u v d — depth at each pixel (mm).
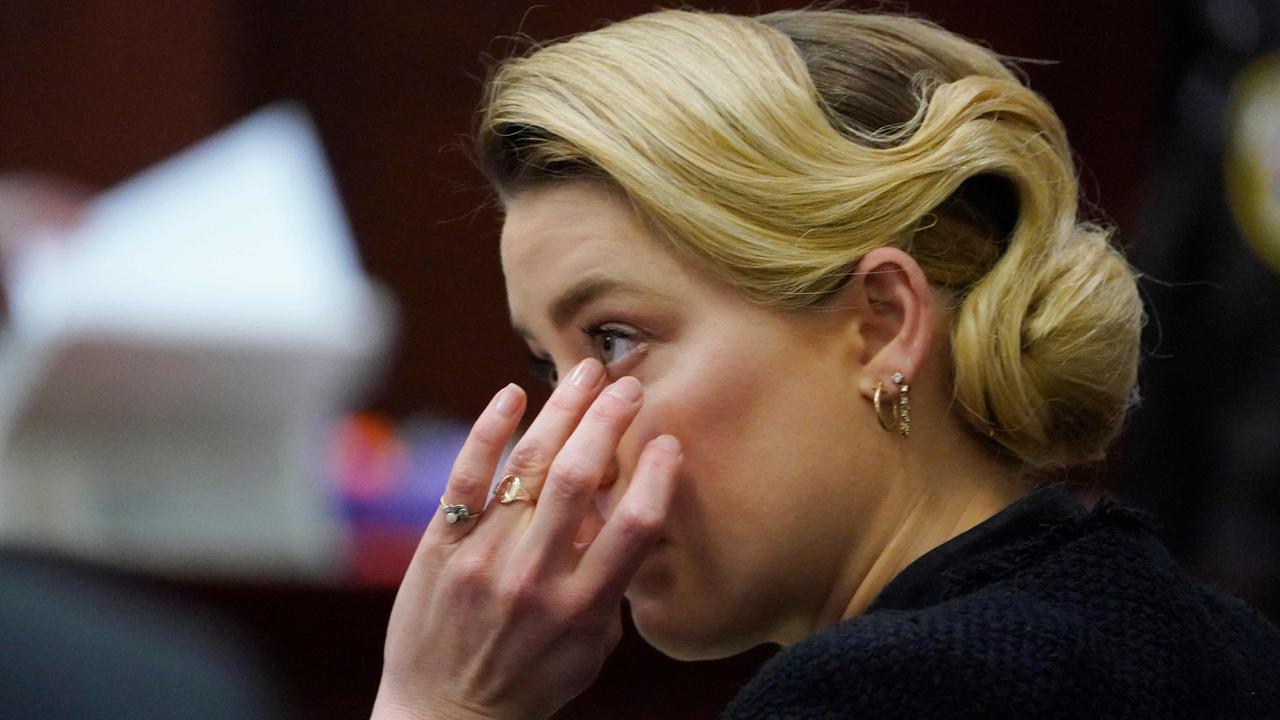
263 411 9352
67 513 9055
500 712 4875
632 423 4703
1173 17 10609
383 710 4930
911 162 4559
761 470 4629
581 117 4602
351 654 8602
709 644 4836
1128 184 13414
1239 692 4277
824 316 4609
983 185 4754
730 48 4652
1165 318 10297
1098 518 4324
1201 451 10133
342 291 9555
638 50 4695
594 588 4699
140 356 9008
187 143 13891
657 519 4566
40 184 13797
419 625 4941
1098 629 4031
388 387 13836
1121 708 3885
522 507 4891
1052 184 4781
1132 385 4883
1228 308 10125
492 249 13969
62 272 9211
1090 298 4637
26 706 3682
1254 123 10203
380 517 10008
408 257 13977
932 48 4930
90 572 4086
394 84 13961
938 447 4711
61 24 13789
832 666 3893
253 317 9211
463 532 4938
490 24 13945
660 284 4613
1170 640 4074
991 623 3928
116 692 3746
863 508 4672
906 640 3879
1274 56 10312
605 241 4656
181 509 9266
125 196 10891
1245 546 9969
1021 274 4629
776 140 4508
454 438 11945
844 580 4730
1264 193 10117
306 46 13969
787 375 4609
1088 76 13445
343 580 8703
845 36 4859
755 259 4488
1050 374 4586
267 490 9367
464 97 14023
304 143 10461
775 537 4652
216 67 13867
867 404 4652
